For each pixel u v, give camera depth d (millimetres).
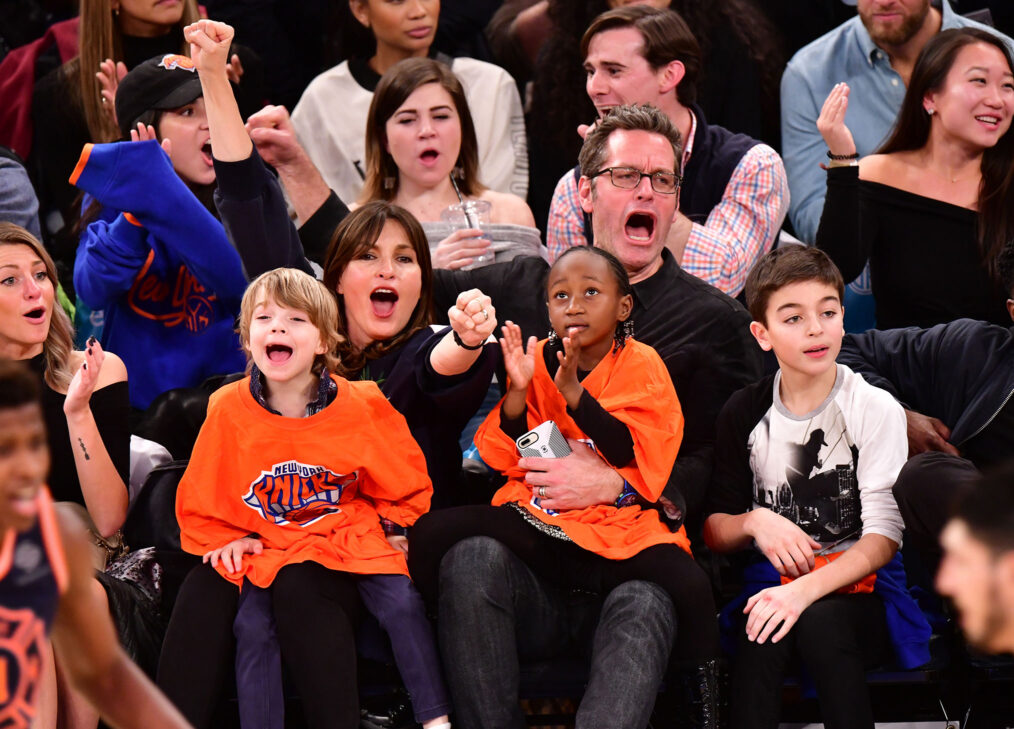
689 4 16328
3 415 5879
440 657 10211
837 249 12812
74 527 6445
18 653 6000
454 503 11477
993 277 13359
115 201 12172
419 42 16422
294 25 17734
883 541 10492
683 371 11648
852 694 9914
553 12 16516
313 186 12992
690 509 11117
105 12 15461
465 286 12578
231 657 10086
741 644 10305
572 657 10594
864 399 10828
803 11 17656
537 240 14578
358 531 10336
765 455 11000
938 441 11398
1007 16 18219
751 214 14227
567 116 16344
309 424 10328
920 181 13672
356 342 11680
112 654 6758
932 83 13469
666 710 10617
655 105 14375
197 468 10359
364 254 11430
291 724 11117
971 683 10758
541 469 10484
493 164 16516
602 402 10625
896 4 15344
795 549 10477
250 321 10289
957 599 4992
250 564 10047
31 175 16281
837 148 12766
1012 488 4871
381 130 14602
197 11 16125
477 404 10945
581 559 10344
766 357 13414
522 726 9922
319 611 9773
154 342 13023
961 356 11789
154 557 10953
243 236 11820
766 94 16562
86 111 15555
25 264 11023
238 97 15336
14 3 17453
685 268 13680
